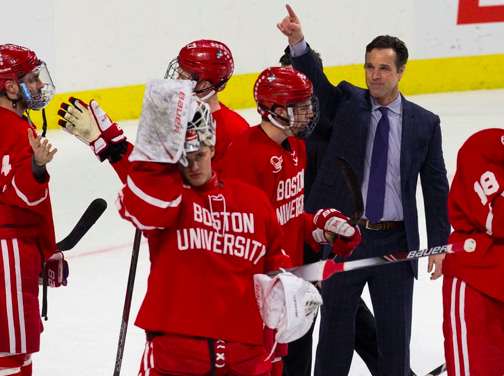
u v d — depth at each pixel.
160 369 8.34
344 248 9.77
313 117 10.56
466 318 10.38
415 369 14.02
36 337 11.08
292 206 10.71
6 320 10.75
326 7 41.34
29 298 10.95
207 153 8.18
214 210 8.35
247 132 10.50
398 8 42.66
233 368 8.38
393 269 12.28
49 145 10.01
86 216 11.11
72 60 35.81
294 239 10.80
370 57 12.19
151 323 8.30
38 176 10.31
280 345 9.09
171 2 38.09
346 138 12.42
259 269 8.60
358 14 42.00
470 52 44.19
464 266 10.41
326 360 12.48
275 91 10.09
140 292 17.89
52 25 34.97
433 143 12.46
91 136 8.83
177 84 7.75
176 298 8.27
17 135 10.55
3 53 10.73
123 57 37.28
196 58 11.13
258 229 8.49
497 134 10.00
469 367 10.38
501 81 44.78
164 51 38.31
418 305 16.91
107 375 13.87
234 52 40.06
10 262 10.71
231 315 8.32
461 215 10.60
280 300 8.03
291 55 12.83
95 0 36.06
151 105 7.73
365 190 12.34
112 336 15.50
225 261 8.35
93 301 17.28
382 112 12.35
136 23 37.38
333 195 12.48
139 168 7.87
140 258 20.23
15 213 10.73
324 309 12.48
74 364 14.27
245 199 8.51
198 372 8.30
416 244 12.29
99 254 20.53
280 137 10.41
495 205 9.88
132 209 7.96
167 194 7.91
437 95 43.62
